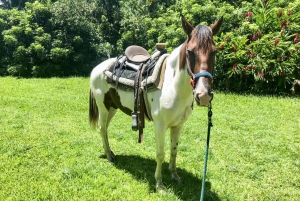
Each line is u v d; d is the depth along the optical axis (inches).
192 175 130.3
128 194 113.8
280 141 168.7
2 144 157.3
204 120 205.8
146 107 112.7
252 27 306.5
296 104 243.4
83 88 314.8
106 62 139.2
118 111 228.8
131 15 466.3
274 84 297.0
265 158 147.3
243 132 183.3
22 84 336.2
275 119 206.7
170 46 353.4
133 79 117.5
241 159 147.2
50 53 416.8
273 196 114.7
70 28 437.7
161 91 104.5
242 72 296.7
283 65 282.4
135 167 136.9
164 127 107.7
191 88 98.0
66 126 192.2
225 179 126.6
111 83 127.9
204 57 81.4
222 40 311.6
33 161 140.0
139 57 125.5
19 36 422.3
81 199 110.2
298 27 303.6
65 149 155.6
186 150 159.0
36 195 112.0
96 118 148.9
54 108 232.8
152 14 473.1
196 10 347.3
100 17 510.0
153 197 112.0
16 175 125.7
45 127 188.1
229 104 248.7
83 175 127.6
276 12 316.2
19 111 222.1
